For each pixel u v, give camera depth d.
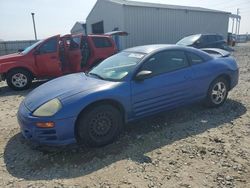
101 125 3.85
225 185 2.93
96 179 3.13
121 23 20.05
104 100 3.83
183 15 22.78
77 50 8.96
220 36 15.50
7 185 3.07
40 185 3.05
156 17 21.20
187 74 4.76
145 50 4.68
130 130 4.48
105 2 22.06
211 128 4.50
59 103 3.63
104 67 4.75
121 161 3.50
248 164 3.34
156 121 4.84
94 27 25.47
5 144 4.16
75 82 4.26
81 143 3.94
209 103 5.30
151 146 3.89
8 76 8.38
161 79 4.43
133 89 4.11
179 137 4.17
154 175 3.16
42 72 8.72
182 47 4.92
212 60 5.25
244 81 8.32
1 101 7.11
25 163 3.55
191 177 3.09
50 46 8.72
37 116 3.58
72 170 3.34
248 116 5.03
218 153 3.63
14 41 25.92
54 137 3.59
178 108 4.94
